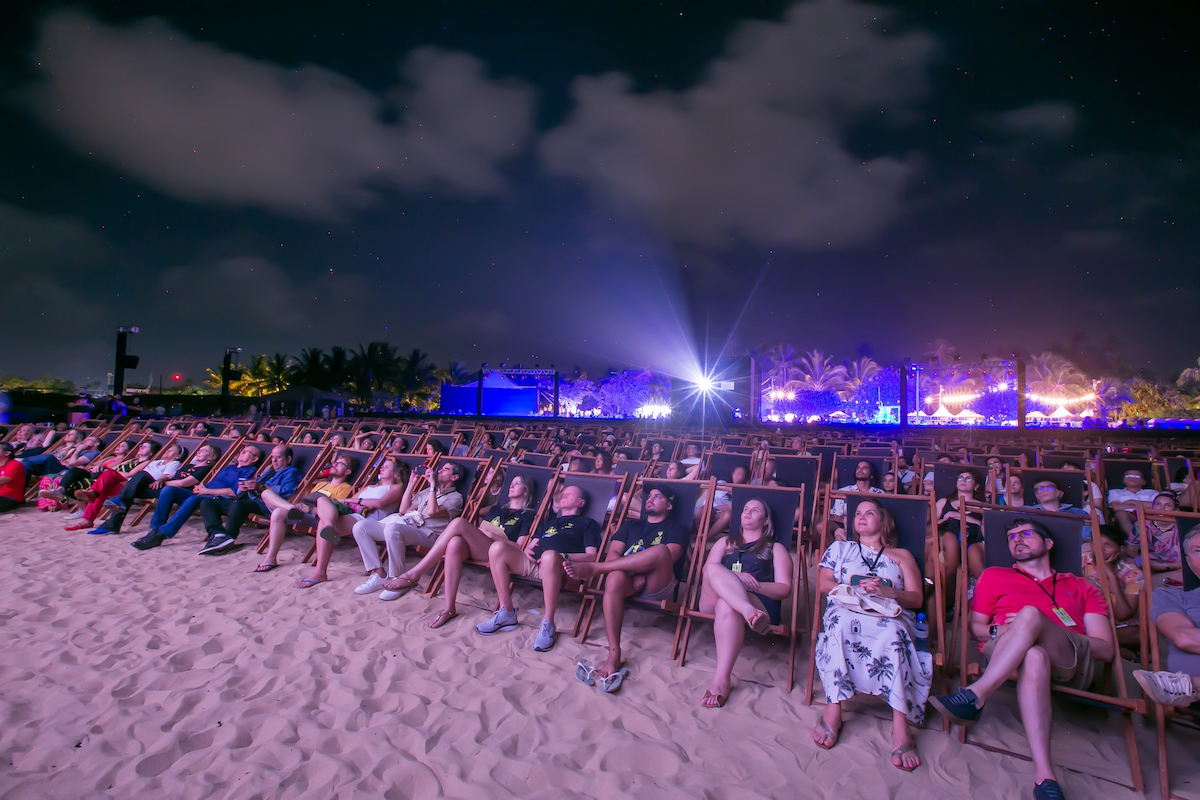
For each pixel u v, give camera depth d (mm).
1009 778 2479
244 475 5863
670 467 6211
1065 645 2594
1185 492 5656
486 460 5152
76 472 6918
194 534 5961
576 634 3779
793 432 24047
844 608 2904
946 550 3842
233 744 2572
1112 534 3918
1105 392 63750
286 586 4516
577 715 2900
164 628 3721
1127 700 2518
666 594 3572
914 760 2545
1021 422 26844
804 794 2363
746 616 3037
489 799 2285
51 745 2508
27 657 3283
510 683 3156
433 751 2566
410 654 3477
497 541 3875
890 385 63812
